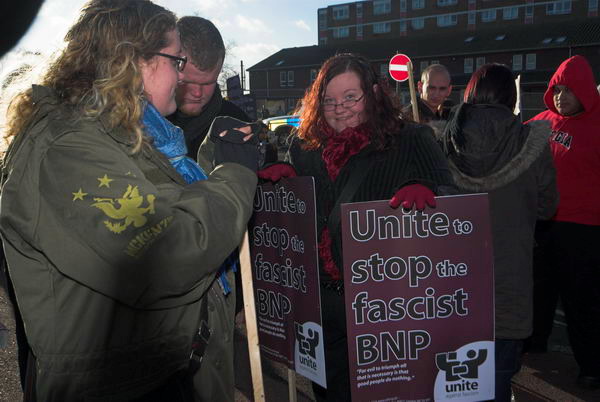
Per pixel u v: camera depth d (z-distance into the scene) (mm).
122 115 1325
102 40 1376
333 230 2117
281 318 2264
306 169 2262
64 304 1323
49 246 1272
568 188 3309
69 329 1323
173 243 1297
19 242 1332
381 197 2113
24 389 1456
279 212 2195
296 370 2229
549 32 46969
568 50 44625
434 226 2002
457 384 2070
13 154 1339
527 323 2424
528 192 2445
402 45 54656
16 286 1359
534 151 2402
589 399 3268
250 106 5910
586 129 3271
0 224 1326
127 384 1374
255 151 1665
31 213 1279
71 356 1330
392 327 2012
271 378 3617
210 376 1614
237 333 4270
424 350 2029
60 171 1271
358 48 56875
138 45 1382
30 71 1449
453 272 2027
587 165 3242
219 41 2293
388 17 64438
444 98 4996
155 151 1434
